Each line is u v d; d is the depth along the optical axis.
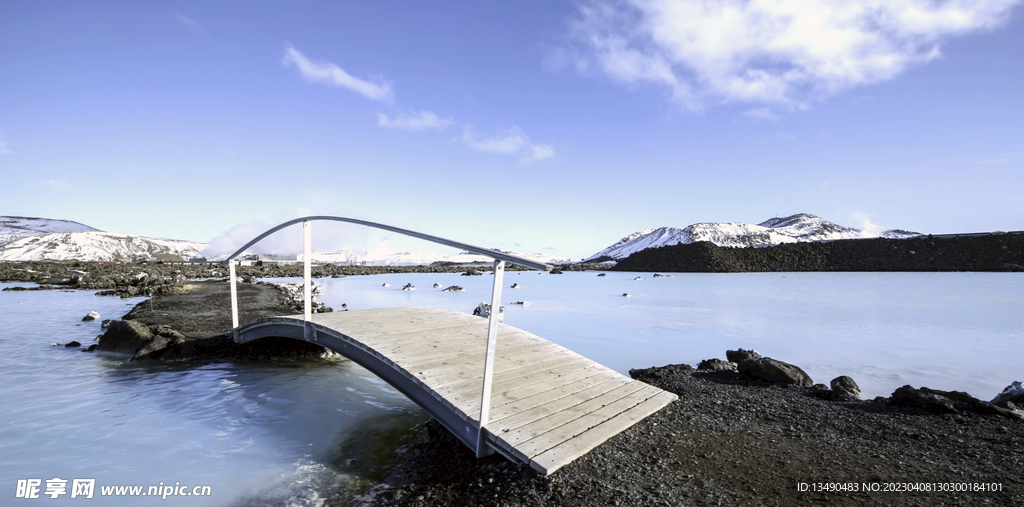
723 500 3.69
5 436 5.93
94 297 22.17
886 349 10.82
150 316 14.18
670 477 4.11
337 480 4.71
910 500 3.62
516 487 4.02
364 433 6.04
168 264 53.62
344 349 7.57
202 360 10.15
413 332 7.89
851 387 7.00
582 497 3.78
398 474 4.81
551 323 15.04
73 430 6.14
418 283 35.19
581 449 4.46
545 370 6.55
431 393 5.39
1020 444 4.70
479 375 6.02
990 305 19.12
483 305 15.23
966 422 5.44
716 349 11.02
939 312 17.16
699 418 5.71
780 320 15.54
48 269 42.28
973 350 10.62
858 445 4.84
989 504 3.50
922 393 6.12
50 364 9.67
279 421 6.50
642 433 5.15
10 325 14.03
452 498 4.09
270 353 10.34
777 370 7.54
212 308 16.31
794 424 5.53
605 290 28.84
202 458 5.28
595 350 10.88
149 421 6.49
